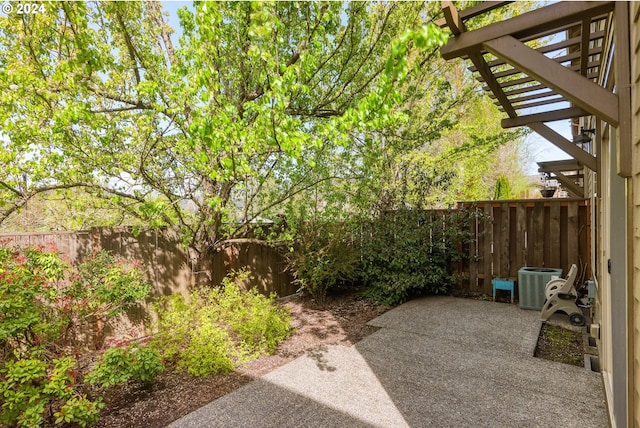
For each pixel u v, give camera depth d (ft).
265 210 17.15
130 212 13.94
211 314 12.48
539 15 6.47
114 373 8.74
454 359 11.45
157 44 14.40
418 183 21.07
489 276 19.99
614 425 7.21
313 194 18.84
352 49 15.56
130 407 8.96
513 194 46.73
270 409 8.68
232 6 12.92
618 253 7.09
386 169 21.57
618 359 7.11
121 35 13.56
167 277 15.20
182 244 15.11
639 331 4.97
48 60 11.53
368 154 17.76
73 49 11.60
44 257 10.04
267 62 9.53
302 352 12.44
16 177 11.95
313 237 18.69
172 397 9.43
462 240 20.33
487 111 36.91
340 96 16.07
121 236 13.97
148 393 9.68
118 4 12.23
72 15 10.21
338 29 15.64
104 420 8.38
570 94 6.04
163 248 15.14
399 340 13.29
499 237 19.72
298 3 13.17
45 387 7.42
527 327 14.34
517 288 19.22
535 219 18.74
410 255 18.89
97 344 12.66
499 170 51.26
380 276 19.47
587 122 15.44
